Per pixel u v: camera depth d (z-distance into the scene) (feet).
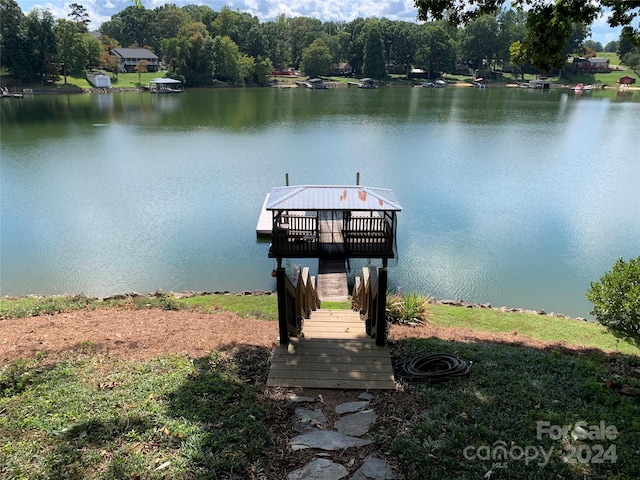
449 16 34.78
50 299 39.73
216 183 90.48
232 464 15.40
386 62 405.39
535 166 106.42
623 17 31.48
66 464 15.23
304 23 463.83
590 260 57.77
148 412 18.24
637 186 90.22
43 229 65.92
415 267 55.36
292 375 22.80
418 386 21.63
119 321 32.19
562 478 15.01
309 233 26.13
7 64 255.09
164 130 151.64
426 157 115.34
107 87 286.87
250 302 42.52
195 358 24.22
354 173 99.71
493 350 26.22
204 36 334.03
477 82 380.17
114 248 60.08
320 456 16.31
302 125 165.99
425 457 15.83
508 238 64.39
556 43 32.86
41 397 19.27
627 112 207.41
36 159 107.45
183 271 54.24
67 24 274.36
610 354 28.09
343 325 29.81
